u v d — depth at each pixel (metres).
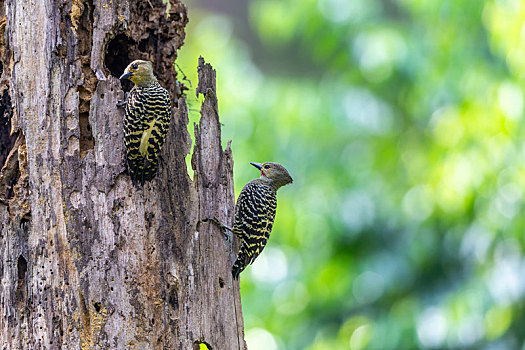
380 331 15.76
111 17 9.57
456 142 15.60
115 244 9.18
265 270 17.25
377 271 16.92
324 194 16.80
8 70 9.52
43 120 9.30
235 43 18.84
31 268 9.16
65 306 9.05
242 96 16.95
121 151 9.31
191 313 9.46
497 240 15.23
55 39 9.37
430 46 16.50
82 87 9.37
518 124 14.80
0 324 9.19
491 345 15.13
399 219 16.84
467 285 15.41
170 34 10.29
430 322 15.33
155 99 9.14
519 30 14.26
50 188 9.21
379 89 17.17
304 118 16.64
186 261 9.51
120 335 9.05
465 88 15.55
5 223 9.28
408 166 17.50
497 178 15.29
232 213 10.10
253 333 17.06
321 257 17.06
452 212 15.89
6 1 9.52
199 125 9.96
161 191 9.43
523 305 15.29
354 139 17.12
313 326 17.38
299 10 17.38
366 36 16.89
